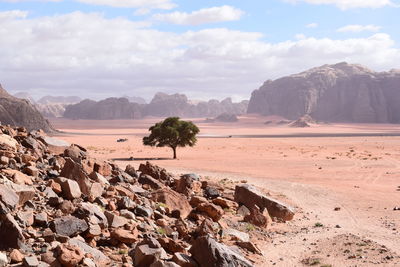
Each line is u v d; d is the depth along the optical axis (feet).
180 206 101.96
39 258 52.47
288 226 111.65
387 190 186.60
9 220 54.54
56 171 89.97
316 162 302.04
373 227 115.34
